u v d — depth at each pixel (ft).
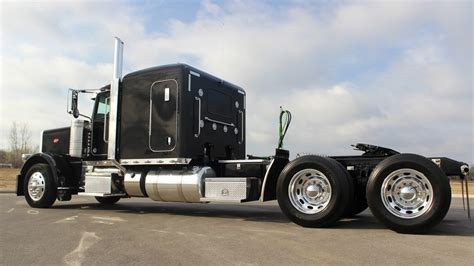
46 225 23.80
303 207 22.81
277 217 27.78
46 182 33.37
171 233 20.90
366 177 23.18
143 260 15.31
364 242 18.39
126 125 29.94
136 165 29.81
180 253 16.37
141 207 35.37
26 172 34.86
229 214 29.68
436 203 19.98
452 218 27.32
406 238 19.36
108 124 31.78
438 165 21.61
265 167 26.45
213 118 30.32
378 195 21.08
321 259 15.31
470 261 14.98
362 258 15.43
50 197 33.37
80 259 15.53
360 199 24.59
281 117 28.02
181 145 27.35
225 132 31.60
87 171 32.73
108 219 26.53
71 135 33.73
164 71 28.55
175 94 27.91
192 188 26.71
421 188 20.63
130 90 30.01
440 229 22.08
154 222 25.03
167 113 28.07
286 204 23.00
